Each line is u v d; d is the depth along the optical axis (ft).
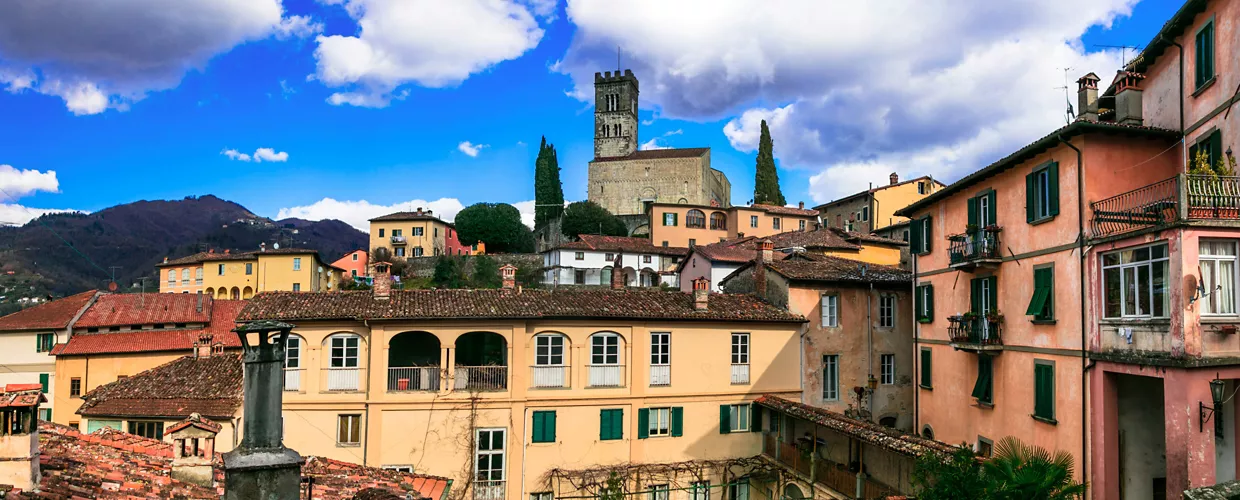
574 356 96.84
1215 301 54.44
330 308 93.91
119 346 146.00
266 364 27.37
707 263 189.37
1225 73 60.44
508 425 93.45
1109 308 62.85
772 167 333.42
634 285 239.50
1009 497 49.90
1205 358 53.26
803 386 106.83
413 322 92.79
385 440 91.04
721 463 99.30
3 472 34.04
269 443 26.99
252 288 257.14
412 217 298.76
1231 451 57.82
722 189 404.77
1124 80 75.72
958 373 88.63
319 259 265.54
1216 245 55.01
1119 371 60.70
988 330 79.71
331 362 93.61
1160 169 68.23
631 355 98.43
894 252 182.70
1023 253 76.02
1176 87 69.00
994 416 80.43
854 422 81.61
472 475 91.25
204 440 45.83
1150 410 66.33
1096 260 64.34
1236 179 55.83
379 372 91.81
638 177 344.69
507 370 94.38
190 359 100.99
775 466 96.02
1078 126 65.05
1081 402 65.36
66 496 35.01
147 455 48.55
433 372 93.66
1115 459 62.75
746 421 103.30
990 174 81.25
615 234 298.76
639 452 97.40
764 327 105.60
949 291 91.66
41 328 150.51
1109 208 65.77
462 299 98.37
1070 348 67.31
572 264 235.40
